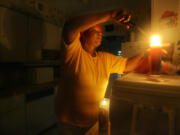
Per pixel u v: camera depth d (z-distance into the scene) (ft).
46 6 5.91
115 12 1.79
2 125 4.08
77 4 6.17
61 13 6.98
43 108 5.68
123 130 1.40
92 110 2.32
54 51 6.15
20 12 4.68
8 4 4.25
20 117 4.67
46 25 5.90
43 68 5.26
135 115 1.35
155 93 1.29
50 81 5.59
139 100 1.34
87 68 2.27
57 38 6.68
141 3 2.77
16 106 4.52
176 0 2.28
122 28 3.60
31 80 4.97
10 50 4.35
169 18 2.35
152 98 1.30
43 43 5.76
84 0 5.68
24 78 4.94
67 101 2.36
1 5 4.03
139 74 2.09
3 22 4.11
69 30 2.01
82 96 2.26
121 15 1.79
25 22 4.87
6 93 3.98
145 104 1.32
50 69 5.60
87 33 2.41
